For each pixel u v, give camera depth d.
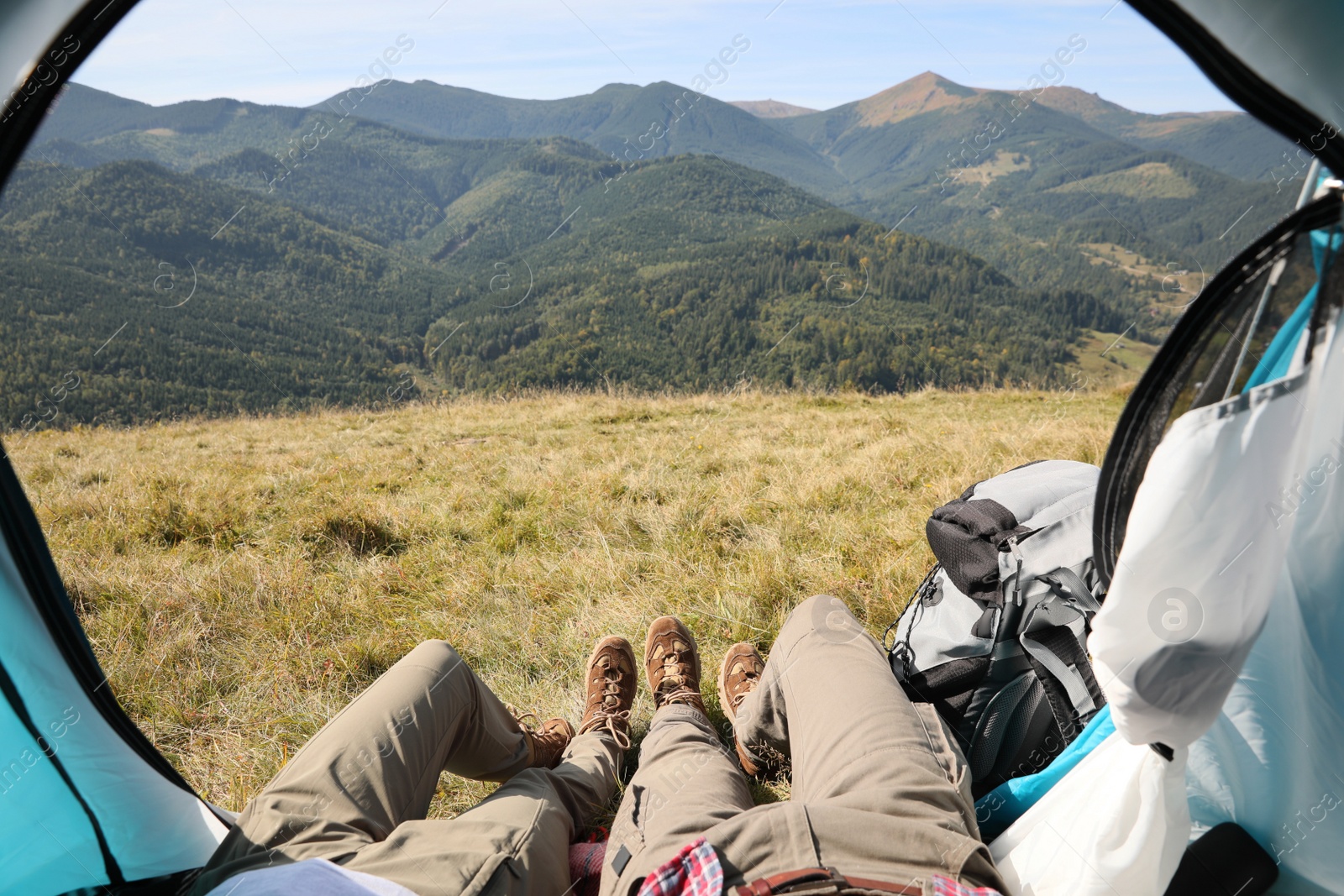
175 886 1.32
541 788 1.44
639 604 3.19
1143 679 1.00
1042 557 1.67
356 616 3.31
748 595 3.13
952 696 1.67
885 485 4.58
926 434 6.54
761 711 1.83
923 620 1.83
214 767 2.29
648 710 2.44
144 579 3.65
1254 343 0.92
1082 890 1.17
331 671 2.77
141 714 2.56
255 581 3.57
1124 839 1.12
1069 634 1.58
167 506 4.80
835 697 1.48
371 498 5.25
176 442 9.41
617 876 1.22
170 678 2.76
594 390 12.29
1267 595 0.94
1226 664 0.97
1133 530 0.97
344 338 186.50
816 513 4.20
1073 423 6.68
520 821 1.31
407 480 5.98
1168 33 0.81
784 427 7.71
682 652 2.34
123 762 1.33
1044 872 1.23
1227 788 1.16
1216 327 0.92
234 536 4.50
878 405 10.46
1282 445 0.89
